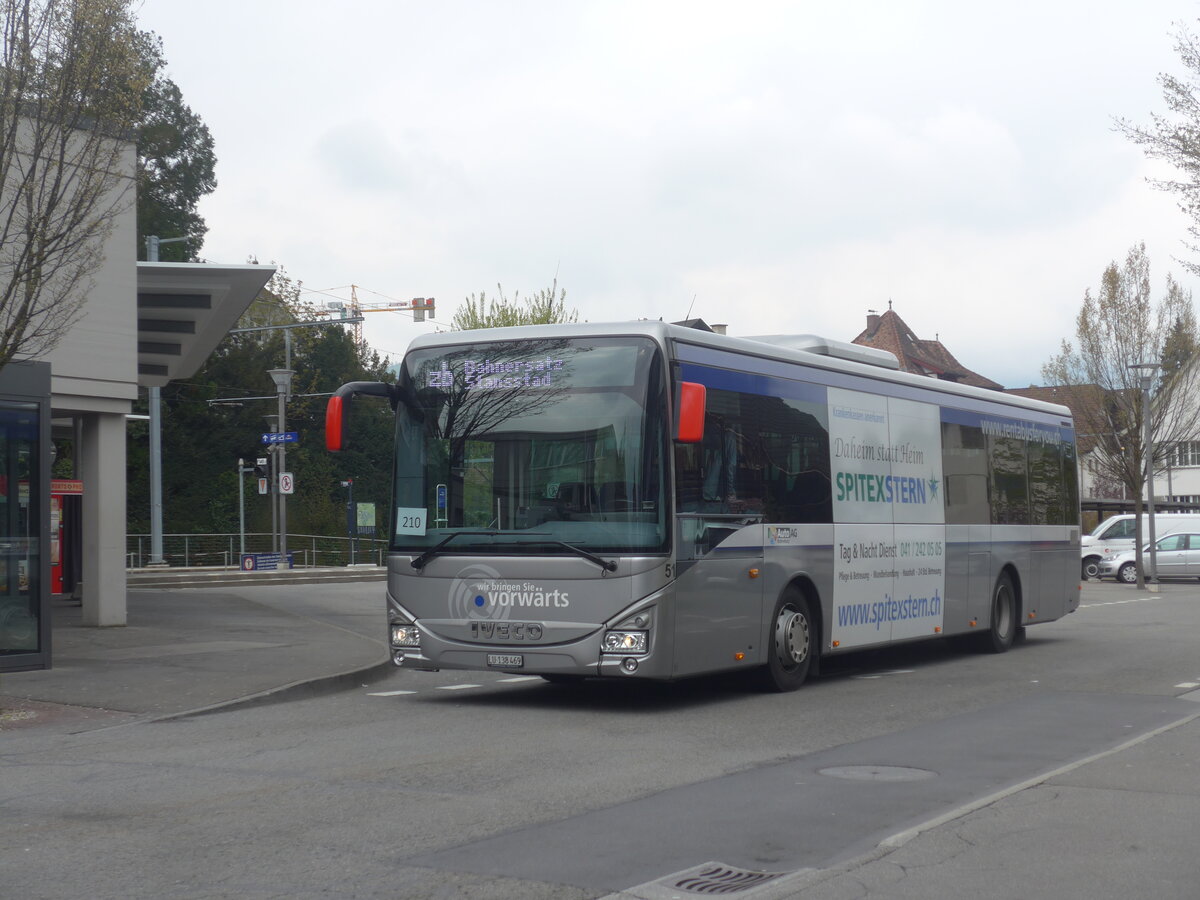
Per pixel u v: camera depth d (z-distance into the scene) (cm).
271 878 612
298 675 1434
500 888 596
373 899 578
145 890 592
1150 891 596
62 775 890
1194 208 1582
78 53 1309
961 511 1741
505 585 1196
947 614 1692
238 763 930
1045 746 1013
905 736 1065
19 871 627
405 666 1245
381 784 846
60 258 1374
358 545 6178
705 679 1500
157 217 6222
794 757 960
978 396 1820
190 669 1491
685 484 1198
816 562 1408
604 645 1159
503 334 1241
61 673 1451
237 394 6594
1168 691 1383
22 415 1486
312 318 7250
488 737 1056
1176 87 1565
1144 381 3888
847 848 680
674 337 1205
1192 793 812
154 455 4197
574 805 782
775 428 1353
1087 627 2325
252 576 3975
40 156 1318
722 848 677
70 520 2786
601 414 1188
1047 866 638
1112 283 4038
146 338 2602
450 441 1241
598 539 1169
